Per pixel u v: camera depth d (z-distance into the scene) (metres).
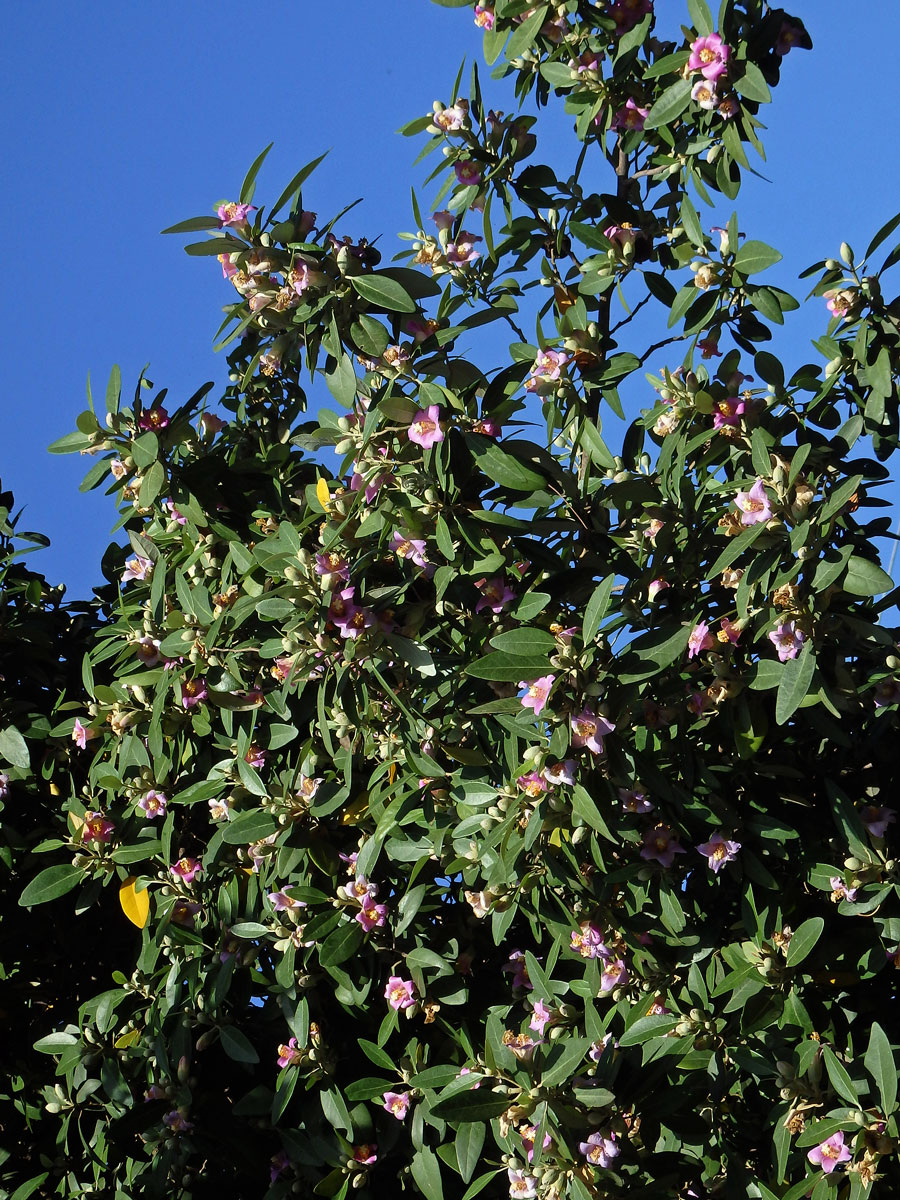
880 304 3.16
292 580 2.91
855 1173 2.62
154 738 3.35
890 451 3.27
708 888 3.19
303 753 3.25
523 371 3.04
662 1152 2.91
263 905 3.44
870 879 3.01
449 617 3.18
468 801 3.03
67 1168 3.87
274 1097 3.31
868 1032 3.17
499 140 3.67
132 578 3.87
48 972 4.24
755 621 3.11
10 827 3.99
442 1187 3.20
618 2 3.36
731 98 3.09
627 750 2.86
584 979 3.14
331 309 3.20
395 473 3.01
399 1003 3.25
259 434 4.44
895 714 3.23
